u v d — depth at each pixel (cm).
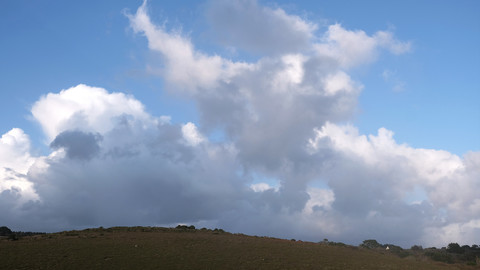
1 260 4197
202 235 6900
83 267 4053
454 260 7069
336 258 5319
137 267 4147
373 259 5594
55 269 3938
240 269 4312
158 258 4591
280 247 5888
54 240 5631
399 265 5256
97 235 6319
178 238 6125
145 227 7712
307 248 6038
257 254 5172
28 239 5853
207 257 4806
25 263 4116
